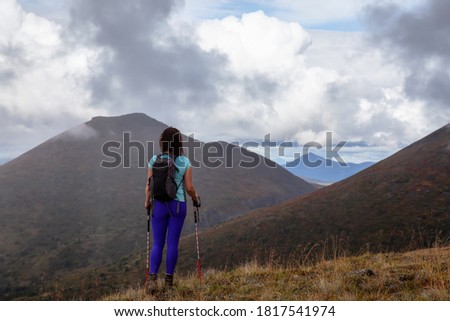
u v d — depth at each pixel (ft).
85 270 404.57
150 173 21.70
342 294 20.07
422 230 336.08
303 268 26.66
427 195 394.52
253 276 25.14
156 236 21.90
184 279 25.85
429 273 21.11
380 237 339.77
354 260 29.37
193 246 358.64
